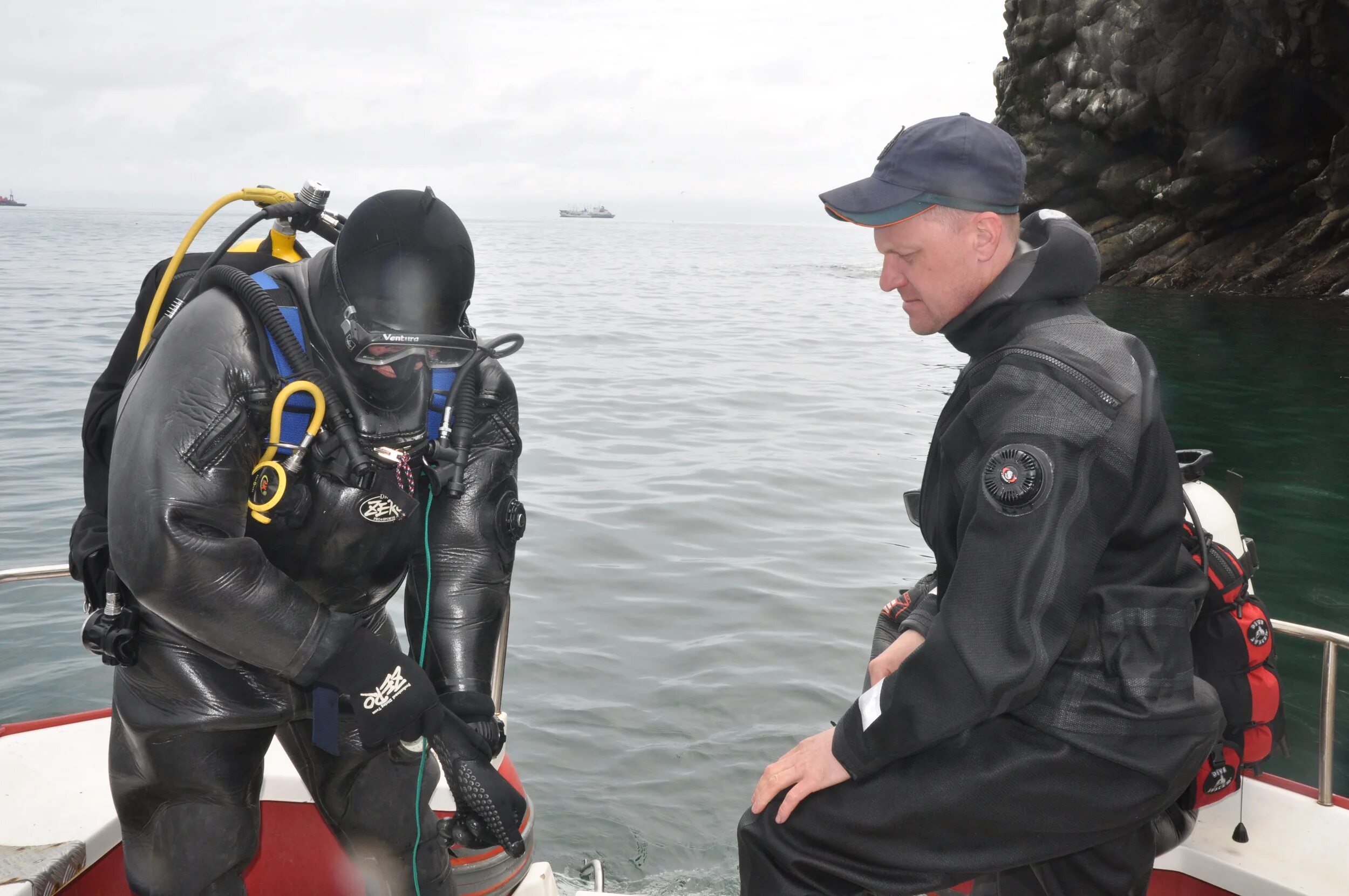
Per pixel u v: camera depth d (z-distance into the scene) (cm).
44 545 738
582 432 1148
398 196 162
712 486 926
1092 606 158
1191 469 234
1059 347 158
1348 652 614
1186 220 2755
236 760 177
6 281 3105
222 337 160
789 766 172
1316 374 1555
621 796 458
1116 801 157
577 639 605
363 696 161
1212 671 219
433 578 191
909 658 158
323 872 249
